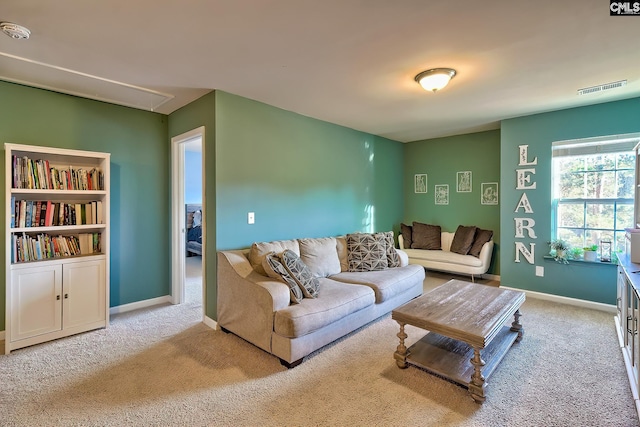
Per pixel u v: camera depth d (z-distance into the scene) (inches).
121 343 106.2
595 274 138.5
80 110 125.4
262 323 97.1
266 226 135.0
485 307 91.9
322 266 133.9
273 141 138.0
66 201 121.0
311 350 94.7
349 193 180.4
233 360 95.0
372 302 116.8
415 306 92.8
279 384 82.6
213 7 68.4
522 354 96.8
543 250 152.2
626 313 93.3
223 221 119.5
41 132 116.2
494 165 190.2
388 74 105.0
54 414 70.5
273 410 72.4
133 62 95.7
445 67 99.1
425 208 220.8
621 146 131.6
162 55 91.3
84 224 117.9
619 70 101.7
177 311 138.5
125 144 137.8
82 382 83.0
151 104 135.3
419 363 86.0
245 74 104.6
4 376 85.4
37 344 104.3
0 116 108.0
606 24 75.1
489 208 192.7
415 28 77.1
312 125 157.2
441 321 81.6
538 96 127.3
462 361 86.4
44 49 87.4
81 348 102.2
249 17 72.4
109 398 76.4
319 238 146.2
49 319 106.6
